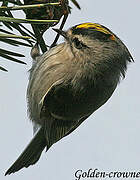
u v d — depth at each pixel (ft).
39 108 5.23
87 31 5.20
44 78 5.22
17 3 5.08
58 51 5.22
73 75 5.21
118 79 5.24
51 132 5.24
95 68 5.21
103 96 5.23
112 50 5.21
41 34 5.10
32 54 5.21
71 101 5.23
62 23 5.13
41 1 5.08
